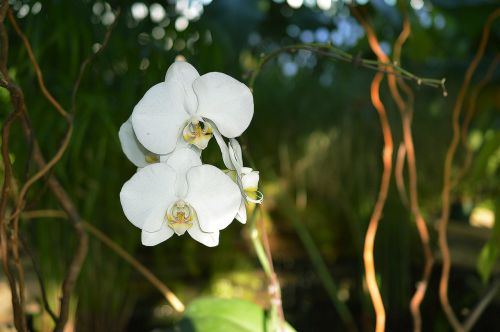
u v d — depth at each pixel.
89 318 1.30
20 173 0.97
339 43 2.35
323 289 1.86
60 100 1.07
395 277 1.53
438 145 2.27
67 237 1.19
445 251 1.06
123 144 0.53
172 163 0.49
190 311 0.80
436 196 2.24
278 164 2.55
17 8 0.94
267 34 2.15
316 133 2.45
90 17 1.12
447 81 2.25
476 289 1.55
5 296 1.24
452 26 1.83
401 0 1.06
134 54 1.16
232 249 2.01
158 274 1.79
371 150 1.86
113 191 1.31
